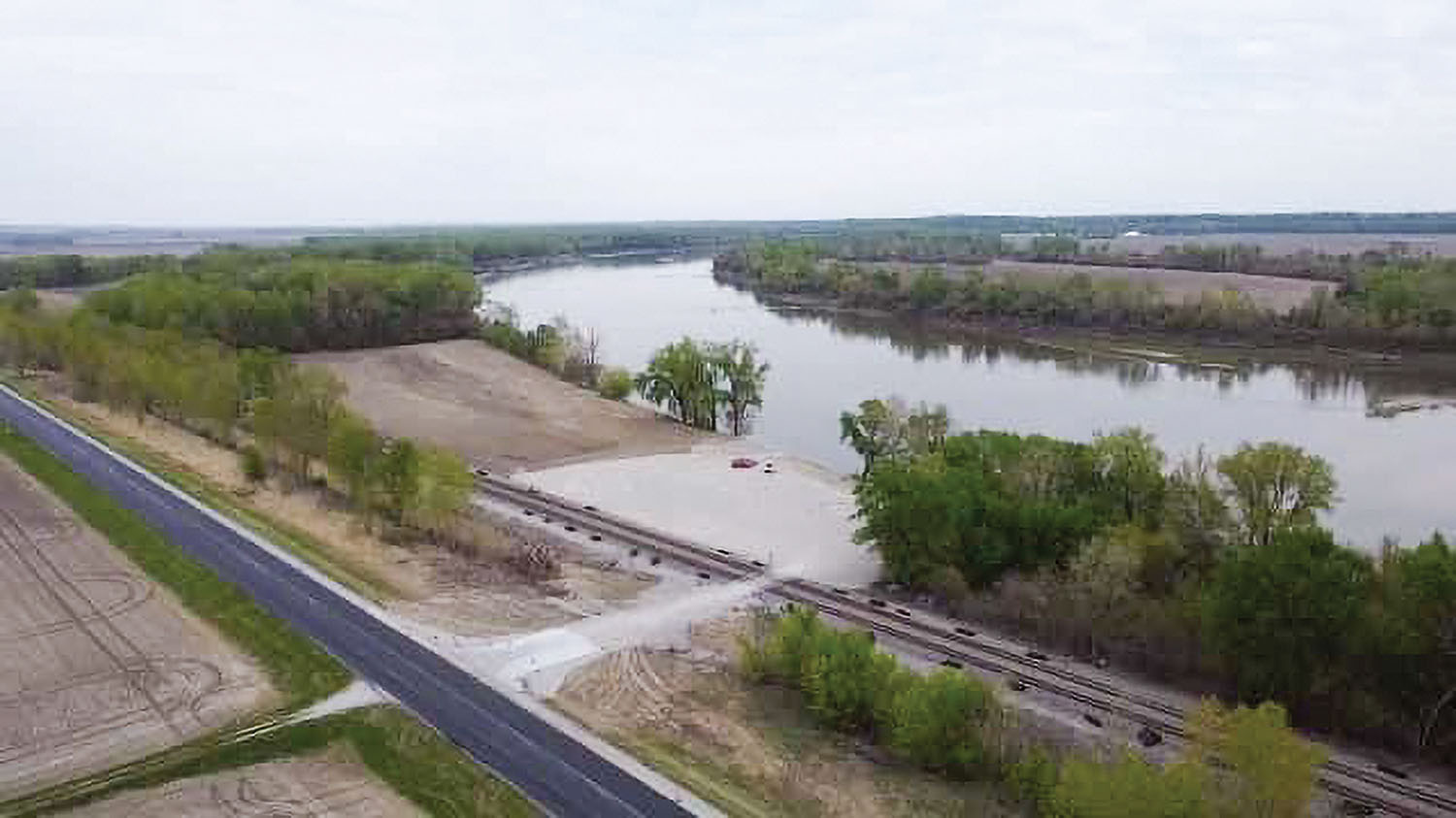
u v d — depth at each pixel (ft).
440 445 486.79
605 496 418.72
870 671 227.20
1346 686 232.94
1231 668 246.47
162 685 234.58
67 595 281.95
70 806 190.49
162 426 468.75
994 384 643.04
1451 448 483.10
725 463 469.57
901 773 211.61
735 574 326.85
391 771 202.90
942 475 321.52
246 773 201.26
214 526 334.65
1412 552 258.78
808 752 218.79
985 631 287.48
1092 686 252.83
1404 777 214.07
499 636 268.62
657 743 218.18
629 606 296.92
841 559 347.15
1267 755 170.30
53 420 468.75
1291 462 304.50
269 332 652.89
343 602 280.92
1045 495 327.88
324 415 389.80
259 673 240.94
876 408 431.02
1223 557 285.84
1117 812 166.61
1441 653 228.63
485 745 212.23
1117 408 574.15
